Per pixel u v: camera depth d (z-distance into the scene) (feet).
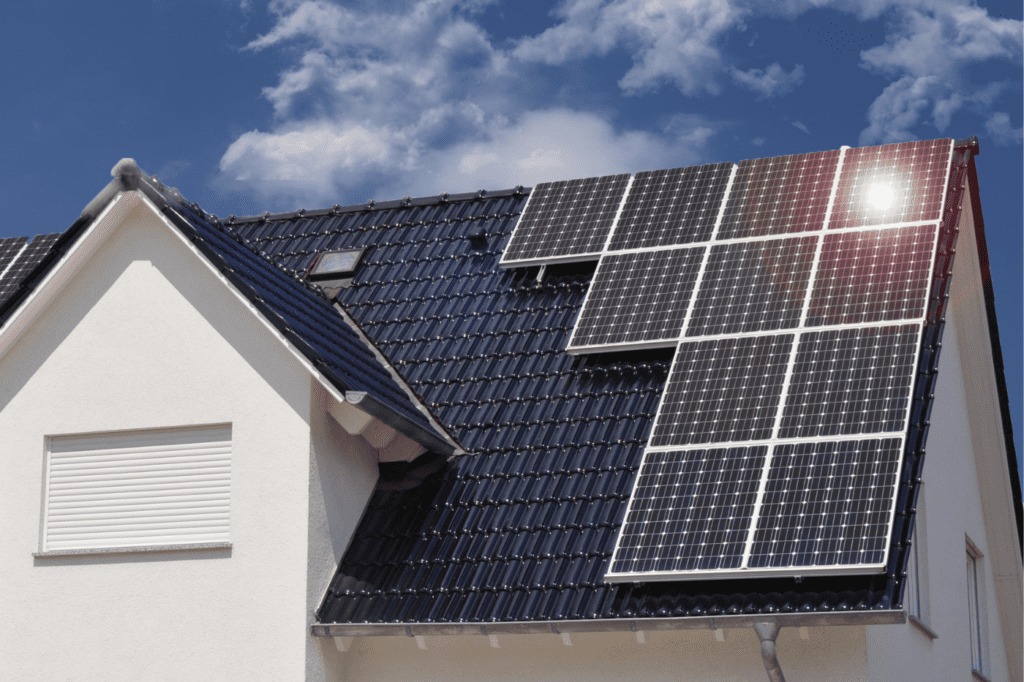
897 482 39.47
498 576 43.09
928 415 43.65
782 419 43.24
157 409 47.01
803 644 39.24
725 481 41.65
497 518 45.62
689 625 38.88
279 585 43.80
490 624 41.14
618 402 49.06
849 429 41.96
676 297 51.08
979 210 56.54
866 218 51.49
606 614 39.86
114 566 45.91
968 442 60.95
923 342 46.44
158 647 44.60
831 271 49.26
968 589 61.52
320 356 45.03
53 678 45.47
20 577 46.85
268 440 45.42
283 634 43.24
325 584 44.83
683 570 39.17
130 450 47.34
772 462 41.73
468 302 57.52
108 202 47.60
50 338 48.98
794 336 46.78
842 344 45.62
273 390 45.83
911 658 45.24
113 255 49.01
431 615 42.45
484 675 43.06
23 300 48.16
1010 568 65.41
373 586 44.47
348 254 63.00
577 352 50.83
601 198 59.62
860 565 37.22
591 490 45.21
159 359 47.52
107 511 46.88
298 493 44.50
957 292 57.47
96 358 48.24
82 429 47.70
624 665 41.24
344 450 47.21
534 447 48.32
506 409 50.75
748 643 39.78
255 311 46.24
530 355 53.26
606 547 42.50
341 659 44.93
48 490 47.80
